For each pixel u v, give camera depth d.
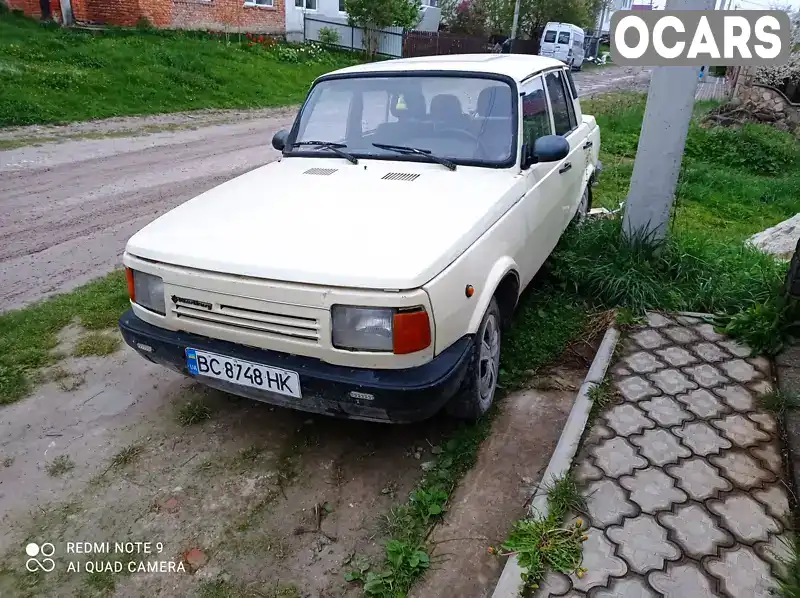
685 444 2.83
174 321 2.82
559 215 4.38
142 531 2.63
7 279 5.09
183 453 3.10
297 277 2.47
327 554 2.52
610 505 2.47
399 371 2.52
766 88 13.20
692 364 3.50
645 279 4.34
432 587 2.35
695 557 2.23
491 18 34.19
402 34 25.94
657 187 4.50
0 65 12.62
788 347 3.59
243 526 2.66
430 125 3.71
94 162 9.28
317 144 3.92
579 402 3.14
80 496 2.82
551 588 2.13
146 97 13.94
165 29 18.91
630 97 17.66
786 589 2.06
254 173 3.72
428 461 3.03
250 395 2.81
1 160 9.02
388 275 2.40
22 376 3.71
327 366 2.56
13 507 2.76
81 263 5.45
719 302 4.16
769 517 2.40
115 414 3.41
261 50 19.73
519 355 3.88
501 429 3.25
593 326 4.13
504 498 2.77
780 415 3.02
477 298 2.85
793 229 5.74
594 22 43.72
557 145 3.52
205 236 2.82
